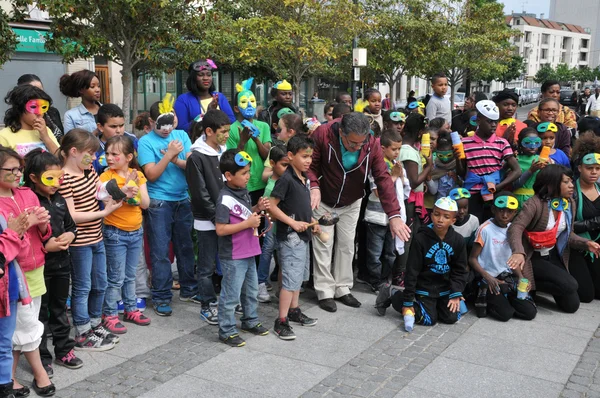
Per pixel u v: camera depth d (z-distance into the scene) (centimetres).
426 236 460
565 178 493
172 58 1320
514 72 5834
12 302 322
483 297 488
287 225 439
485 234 492
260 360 397
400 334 450
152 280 483
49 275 366
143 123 560
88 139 390
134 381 363
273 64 1608
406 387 360
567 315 501
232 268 414
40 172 344
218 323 430
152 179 465
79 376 370
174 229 497
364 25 1523
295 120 545
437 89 812
